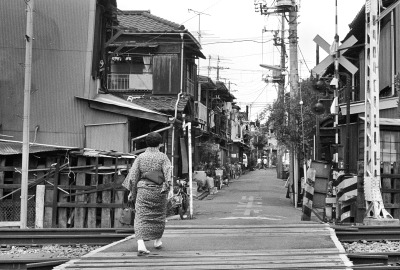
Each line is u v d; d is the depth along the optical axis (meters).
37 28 17.94
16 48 17.73
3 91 17.70
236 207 21.98
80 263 7.54
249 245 8.87
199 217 17.38
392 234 10.85
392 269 7.46
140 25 29.03
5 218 13.83
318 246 8.74
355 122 20.16
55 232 11.35
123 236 10.62
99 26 19.44
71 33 18.05
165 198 8.19
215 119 46.78
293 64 25.98
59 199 13.85
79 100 18.02
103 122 18.11
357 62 27.62
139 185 8.11
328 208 15.29
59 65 18.02
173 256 7.88
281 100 26.08
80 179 13.94
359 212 13.24
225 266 7.25
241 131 75.69
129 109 18.06
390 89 21.98
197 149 35.97
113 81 28.50
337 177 15.02
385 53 22.61
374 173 12.84
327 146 24.22
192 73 32.19
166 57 28.45
